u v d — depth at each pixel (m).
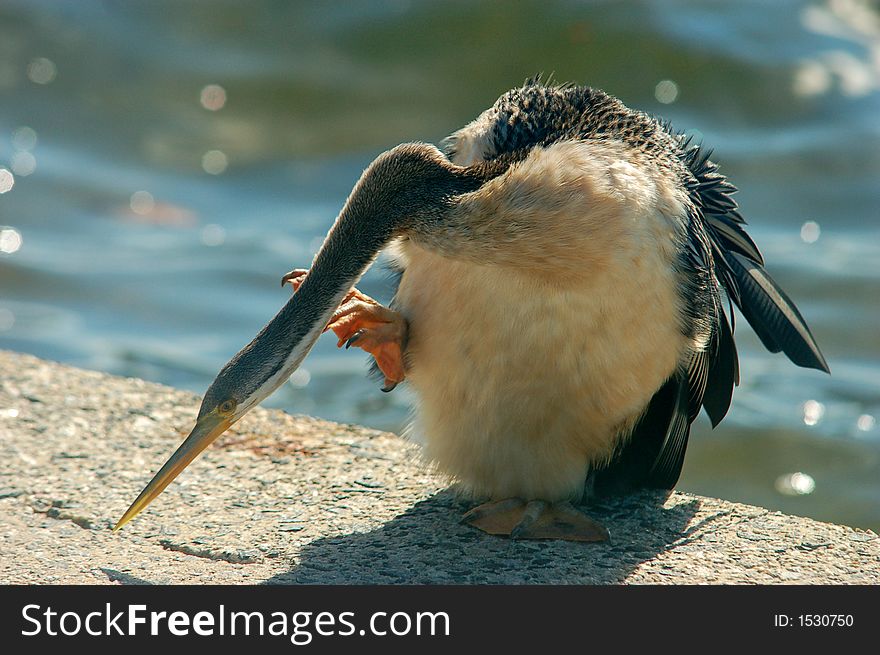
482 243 7.89
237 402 8.09
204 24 30.31
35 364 11.22
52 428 10.07
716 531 8.86
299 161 26.27
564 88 9.34
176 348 19.41
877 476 16.05
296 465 9.74
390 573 8.12
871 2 30.59
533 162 7.97
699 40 28.89
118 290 21.06
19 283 21.12
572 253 7.82
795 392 18.00
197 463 9.69
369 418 17.03
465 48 29.56
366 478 9.57
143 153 26.16
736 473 16.23
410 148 8.32
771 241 22.77
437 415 8.98
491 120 9.09
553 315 8.20
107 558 8.25
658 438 9.36
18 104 27.25
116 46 29.47
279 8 30.67
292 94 28.33
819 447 16.72
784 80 27.78
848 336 19.45
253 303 20.83
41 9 30.11
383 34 29.91
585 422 8.70
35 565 8.12
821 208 23.94
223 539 8.54
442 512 9.05
